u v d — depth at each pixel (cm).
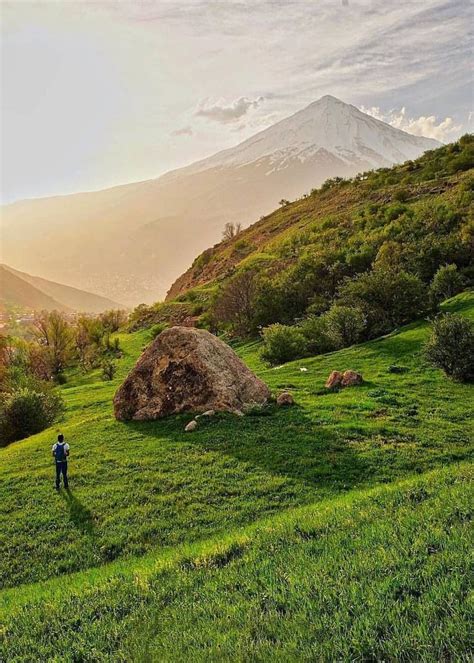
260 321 6750
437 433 2186
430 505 1030
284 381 3369
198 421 2542
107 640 735
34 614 895
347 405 2653
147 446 2314
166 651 645
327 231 10781
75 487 1936
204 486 1798
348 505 1201
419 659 516
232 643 620
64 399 5109
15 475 2181
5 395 4066
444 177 12025
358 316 4569
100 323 10325
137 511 1655
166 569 980
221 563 971
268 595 743
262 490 1709
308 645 576
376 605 631
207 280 14425
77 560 1395
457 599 604
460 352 2998
